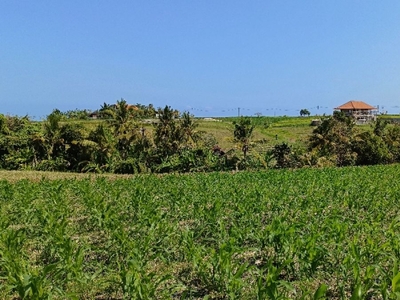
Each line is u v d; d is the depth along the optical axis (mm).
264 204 13234
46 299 6031
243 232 9203
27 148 33031
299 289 7371
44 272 6059
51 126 33375
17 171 29109
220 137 52281
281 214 12445
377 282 7473
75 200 16547
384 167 30578
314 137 38188
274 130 66625
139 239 9555
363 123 70625
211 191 16750
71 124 34094
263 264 8648
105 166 32062
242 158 34219
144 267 7996
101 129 33156
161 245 9141
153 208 11375
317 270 8062
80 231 11516
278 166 35531
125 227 11648
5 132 33906
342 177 22562
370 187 17562
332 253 8078
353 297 5281
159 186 18969
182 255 9078
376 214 12727
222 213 12422
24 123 35500
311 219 11703
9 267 7055
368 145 37844
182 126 35062
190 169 32969
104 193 17188
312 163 35406
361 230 10070
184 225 12305
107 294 7312
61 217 11305
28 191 15602
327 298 6977
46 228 9227
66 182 19406
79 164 32469
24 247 9812
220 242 8961
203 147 34188
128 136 33844
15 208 13656
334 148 37500
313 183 19031
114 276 7598
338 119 39500
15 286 6074
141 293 6016
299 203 13844
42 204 13508
